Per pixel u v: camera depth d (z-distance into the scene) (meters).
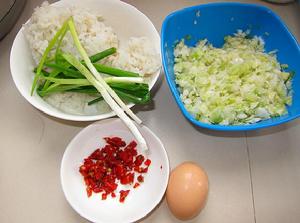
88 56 0.27
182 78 0.27
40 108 0.25
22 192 0.26
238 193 0.26
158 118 0.28
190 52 0.29
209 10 0.28
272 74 0.27
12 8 0.29
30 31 0.27
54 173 0.27
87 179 0.26
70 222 0.25
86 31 0.27
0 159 0.27
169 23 0.27
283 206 0.26
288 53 0.27
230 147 0.28
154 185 0.25
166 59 0.26
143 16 0.28
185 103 0.27
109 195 0.26
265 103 0.26
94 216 0.24
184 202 0.23
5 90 0.29
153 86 0.29
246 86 0.27
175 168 0.25
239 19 0.29
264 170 0.27
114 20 0.29
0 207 0.26
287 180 0.27
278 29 0.27
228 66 0.28
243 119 0.26
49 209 0.26
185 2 0.33
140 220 0.25
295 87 0.26
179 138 0.28
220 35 0.30
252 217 0.25
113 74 0.27
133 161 0.27
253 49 0.29
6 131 0.28
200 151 0.27
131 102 0.26
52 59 0.27
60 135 0.28
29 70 0.27
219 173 0.27
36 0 0.33
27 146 0.28
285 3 0.33
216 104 0.26
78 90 0.27
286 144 0.28
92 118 0.25
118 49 0.28
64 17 0.27
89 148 0.27
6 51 0.31
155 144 0.26
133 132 0.25
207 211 0.26
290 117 0.23
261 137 0.28
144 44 0.27
